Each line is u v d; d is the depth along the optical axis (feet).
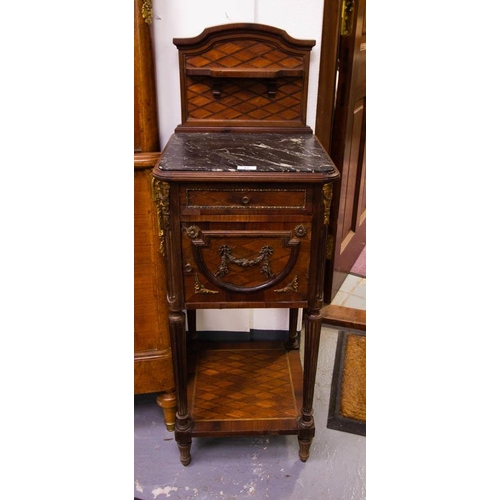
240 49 4.45
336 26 5.07
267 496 4.23
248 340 6.03
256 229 3.67
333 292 7.29
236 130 4.69
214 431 4.36
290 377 5.21
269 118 4.71
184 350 4.07
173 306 3.87
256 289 3.83
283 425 4.45
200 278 3.79
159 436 4.89
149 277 4.41
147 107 4.35
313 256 3.76
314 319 3.95
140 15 4.11
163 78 4.80
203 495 4.23
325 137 5.55
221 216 3.60
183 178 3.42
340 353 6.18
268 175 3.44
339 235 6.99
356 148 7.08
